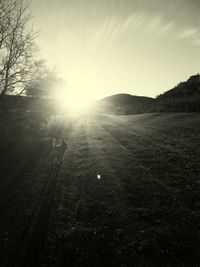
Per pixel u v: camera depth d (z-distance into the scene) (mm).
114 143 20906
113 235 7969
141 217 8820
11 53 28359
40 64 30156
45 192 11617
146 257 6867
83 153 18141
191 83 50844
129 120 36844
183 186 10797
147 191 10734
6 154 17969
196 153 14758
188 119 26141
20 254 7453
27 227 8797
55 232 8398
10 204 10625
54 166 15500
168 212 8922
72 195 11148
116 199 10297
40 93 35562
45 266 6902
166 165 13648
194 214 8609
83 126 34219
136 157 15898
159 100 54781
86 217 9227
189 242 7266
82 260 7008
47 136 25625
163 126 25281
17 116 30562
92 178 12852
